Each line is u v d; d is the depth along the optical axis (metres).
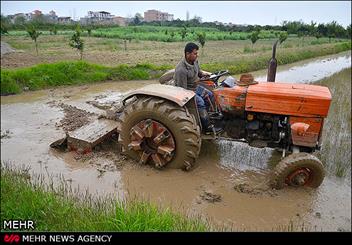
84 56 17.36
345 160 5.62
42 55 17.83
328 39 41.94
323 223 3.81
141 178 4.60
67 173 4.70
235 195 4.28
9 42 27.06
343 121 7.75
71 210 3.41
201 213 3.87
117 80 11.43
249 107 4.64
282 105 4.51
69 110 7.59
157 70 12.52
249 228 3.62
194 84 5.11
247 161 5.21
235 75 14.06
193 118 4.62
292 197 4.27
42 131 6.32
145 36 34.56
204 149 5.54
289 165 4.24
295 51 23.47
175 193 4.27
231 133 5.00
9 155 5.26
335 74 15.18
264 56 18.73
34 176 4.57
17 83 9.68
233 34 38.09
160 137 4.55
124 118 4.85
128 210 3.30
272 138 4.79
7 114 7.40
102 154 5.24
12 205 3.45
